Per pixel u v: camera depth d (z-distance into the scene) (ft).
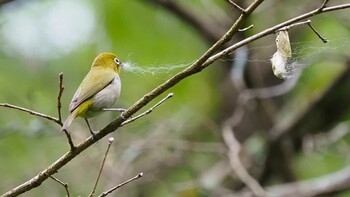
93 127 42.22
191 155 49.08
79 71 52.44
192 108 52.85
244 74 42.98
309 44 45.03
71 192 42.16
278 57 21.27
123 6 53.62
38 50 53.01
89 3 54.13
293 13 47.14
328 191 41.45
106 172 41.96
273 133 44.78
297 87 51.19
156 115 48.60
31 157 46.60
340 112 45.98
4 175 46.44
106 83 23.72
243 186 45.91
